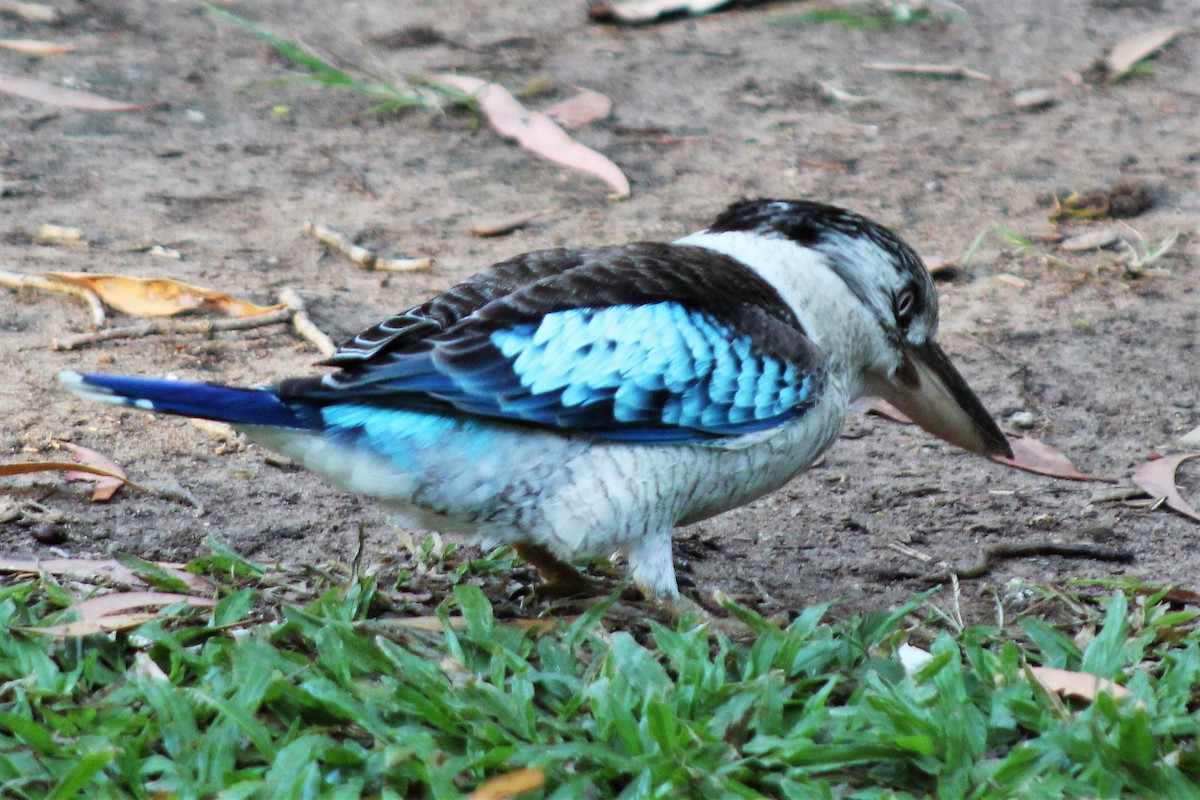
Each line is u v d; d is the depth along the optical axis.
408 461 7.96
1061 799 6.36
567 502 8.12
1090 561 9.88
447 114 18.67
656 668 7.34
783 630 8.38
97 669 7.41
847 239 9.43
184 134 17.69
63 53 19.64
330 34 21.06
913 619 8.92
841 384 9.45
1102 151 17.94
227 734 6.67
